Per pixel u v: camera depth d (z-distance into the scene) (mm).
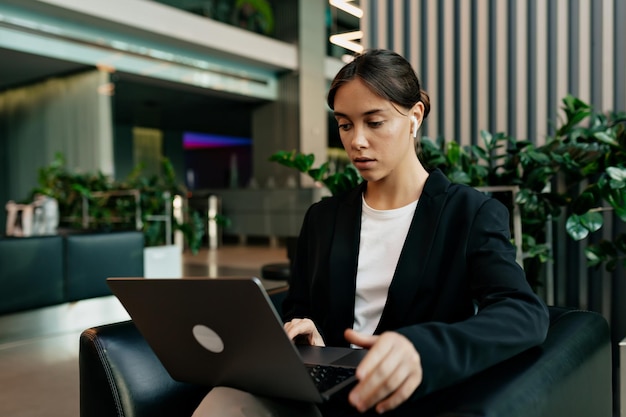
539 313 853
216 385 887
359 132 960
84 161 9266
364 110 946
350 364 863
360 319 1066
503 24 2381
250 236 9891
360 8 2740
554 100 2281
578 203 1875
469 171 2133
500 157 2139
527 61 2332
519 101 2357
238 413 823
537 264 2123
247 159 17844
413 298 991
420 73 2596
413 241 1012
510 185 2094
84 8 7430
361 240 1090
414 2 2590
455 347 725
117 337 1092
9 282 3281
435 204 1019
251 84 10656
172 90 10320
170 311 801
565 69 2252
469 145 2400
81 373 1093
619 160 1898
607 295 2174
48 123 9789
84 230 4383
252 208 9828
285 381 747
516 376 812
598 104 2189
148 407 1072
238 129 16219
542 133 2309
